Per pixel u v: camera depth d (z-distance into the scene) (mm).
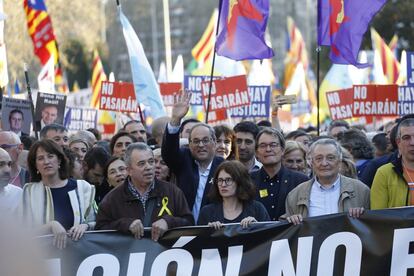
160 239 8961
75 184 9742
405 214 9000
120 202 9430
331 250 9016
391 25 76125
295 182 10945
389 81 31859
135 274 8875
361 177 13062
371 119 27625
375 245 9008
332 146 9586
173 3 144000
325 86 32812
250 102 19922
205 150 11305
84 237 8789
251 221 9008
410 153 9258
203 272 8938
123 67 101000
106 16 96812
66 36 76188
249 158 13055
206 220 9625
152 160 9383
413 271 8984
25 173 12516
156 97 19062
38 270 1715
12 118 16562
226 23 15352
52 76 23531
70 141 14594
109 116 28828
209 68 27344
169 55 42312
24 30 52969
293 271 8969
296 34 40156
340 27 15812
